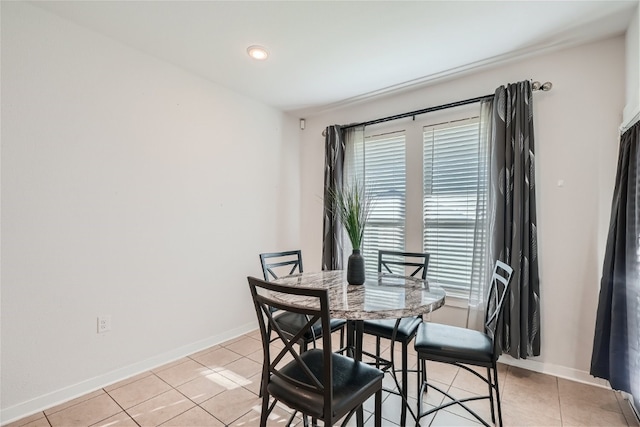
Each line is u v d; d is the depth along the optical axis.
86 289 2.11
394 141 3.23
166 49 2.37
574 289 2.26
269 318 1.36
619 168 1.97
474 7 1.87
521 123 2.36
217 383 2.23
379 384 1.43
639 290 1.69
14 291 1.82
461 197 2.81
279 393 1.33
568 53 2.31
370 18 1.98
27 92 1.86
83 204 2.09
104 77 2.19
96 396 2.06
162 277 2.54
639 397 1.68
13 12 1.81
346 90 3.11
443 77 2.81
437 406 1.98
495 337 1.71
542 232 2.38
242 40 2.24
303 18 1.98
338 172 3.47
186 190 2.71
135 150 2.37
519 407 1.94
